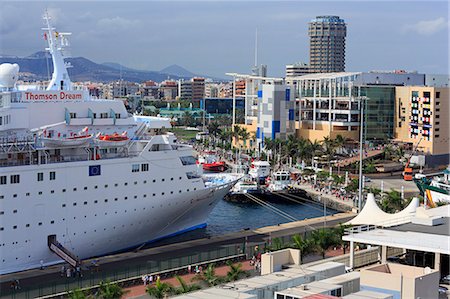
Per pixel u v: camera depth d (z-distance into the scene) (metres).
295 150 168.88
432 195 117.69
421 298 50.03
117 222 80.81
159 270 73.94
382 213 83.62
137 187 81.88
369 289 50.69
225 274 72.75
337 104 191.75
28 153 74.69
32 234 73.25
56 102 81.00
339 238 79.19
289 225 99.88
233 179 99.44
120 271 73.56
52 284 68.75
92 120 83.12
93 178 77.44
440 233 64.88
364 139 187.75
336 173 159.00
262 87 185.38
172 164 85.38
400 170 167.38
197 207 91.75
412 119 187.88
